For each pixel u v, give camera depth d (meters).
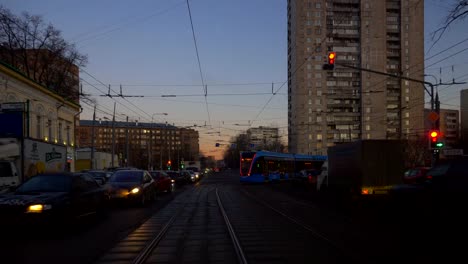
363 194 19.19
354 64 72.38
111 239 10.55
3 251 9.06
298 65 71.81
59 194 11.59
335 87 72.38
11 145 19.34
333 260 8.03
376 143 19.34
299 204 20.64
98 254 8.73
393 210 15.03
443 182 11.42
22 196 11.22
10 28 42.38
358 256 8.37
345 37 72.31
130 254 8.71
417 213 12.80
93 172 26.23
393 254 8.55
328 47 72.25
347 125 73.00
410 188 13.18
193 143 144.62
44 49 46.44
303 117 72.06
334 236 10.80
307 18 71.94
